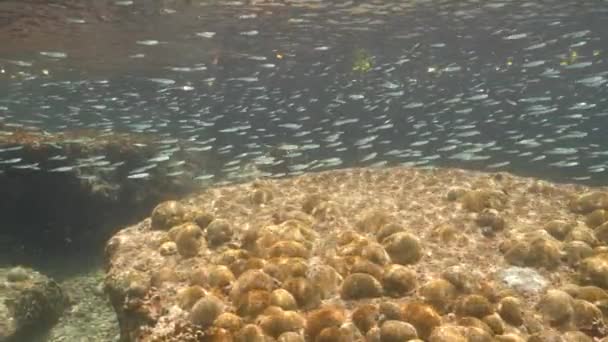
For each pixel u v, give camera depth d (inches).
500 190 33.5
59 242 56.2
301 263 23.9
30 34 114.7
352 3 114.7
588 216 29.7
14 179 55.3
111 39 125.7
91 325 38.6
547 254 25.7
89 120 115.1
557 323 22.0
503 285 24.5
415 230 29.4
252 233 27.5
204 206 33.7
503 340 19.9
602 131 113.1
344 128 119.4
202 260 26.7
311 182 37.4
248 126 74.8
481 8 126.8
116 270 26.9
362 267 24.0
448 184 35.5
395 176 37.6
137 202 59.6
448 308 22.1
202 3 104.3
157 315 23.4
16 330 34.8
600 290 23.0
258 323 20.9
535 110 78.4
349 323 20.9
